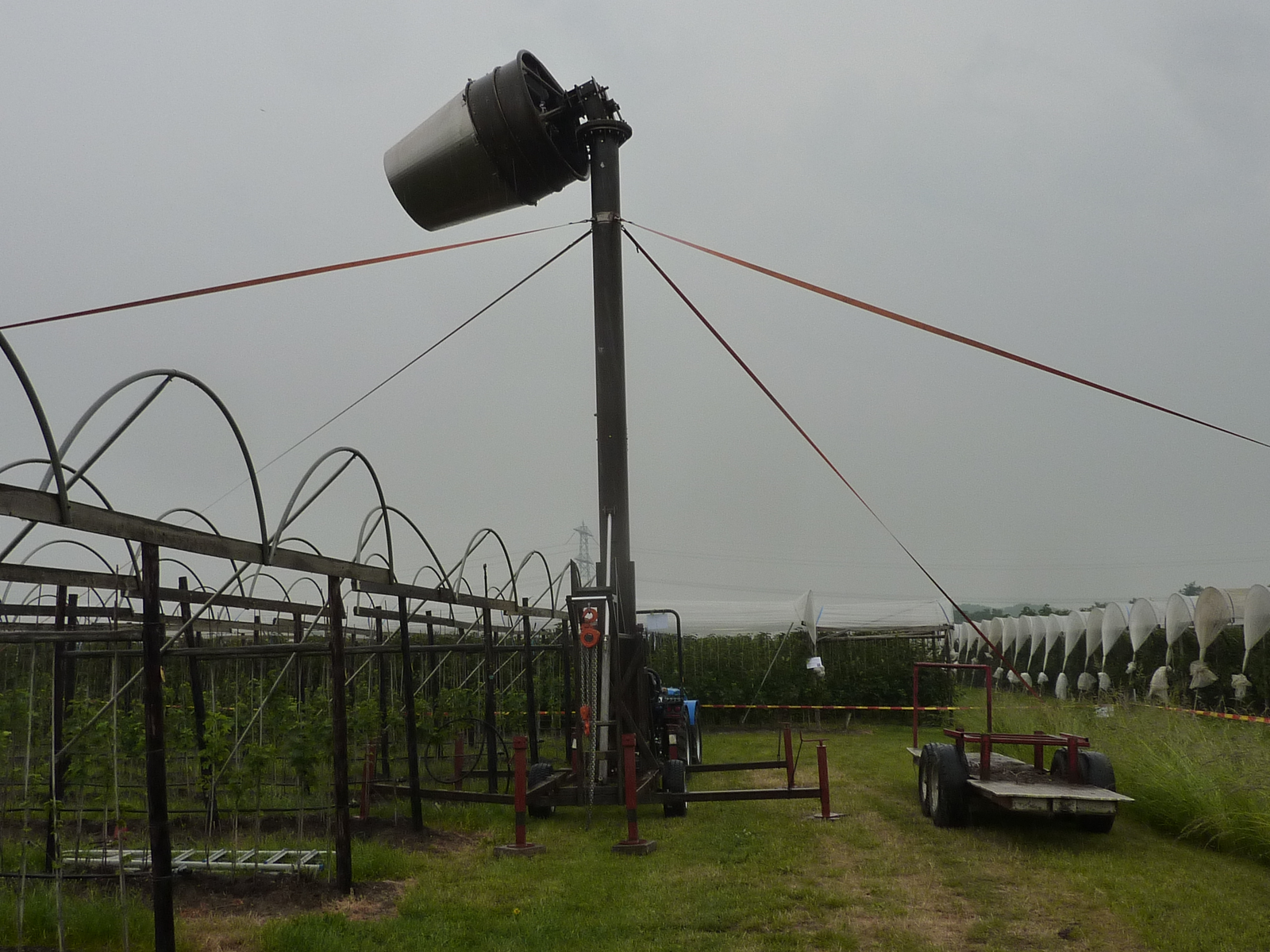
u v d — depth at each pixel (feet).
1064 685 84.23
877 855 28.91
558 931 21.47
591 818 34.86
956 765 33.19
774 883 25.71
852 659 79.97
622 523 37.42
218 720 26.96
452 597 35.81
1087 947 20.61
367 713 33.94
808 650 80.18
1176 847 30.17
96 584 30.14
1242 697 56.70
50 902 21.30
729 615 83.25
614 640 34.96
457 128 39.40
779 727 75.82
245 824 31.83
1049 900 24.11
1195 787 31.68
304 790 34.94
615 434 37.81
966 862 28.07
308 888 24.75
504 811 35.63
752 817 35.32
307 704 33.58
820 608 89.04
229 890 24.35
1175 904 23.52
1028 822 34.06
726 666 78.79
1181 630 65.57
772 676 78.18
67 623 33.94
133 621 43.39
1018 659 106.22
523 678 59.98
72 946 19.95
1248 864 27.94
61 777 26.96
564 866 27.76
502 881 25.89
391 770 43.98
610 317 38.42
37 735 29.63
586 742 34.63
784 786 43.73
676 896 24.40
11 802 30.58
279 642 56.70
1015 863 27.86
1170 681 66.69
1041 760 35.37
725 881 25.89
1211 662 61.98
